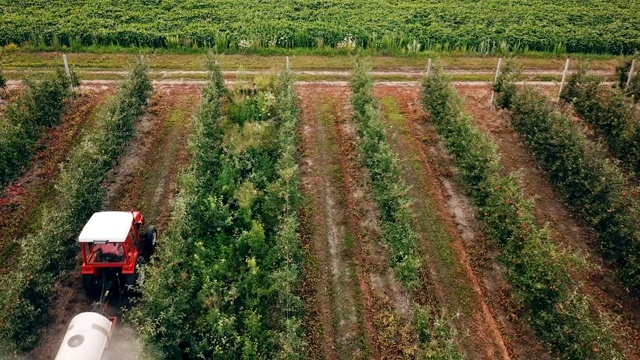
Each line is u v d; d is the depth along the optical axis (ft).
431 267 65.87
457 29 120.26
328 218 72.38
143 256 63.57
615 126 83.15
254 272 59.21
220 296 56.39
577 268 60.80
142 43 113.39
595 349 48.78
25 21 115.65
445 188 78.18
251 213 67.41
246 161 75.41
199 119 79.30
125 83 86.33
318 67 110.01
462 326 58.70
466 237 70.13
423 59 114.52
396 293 62.28
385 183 67.72
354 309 60.44
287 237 61.00
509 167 83.51
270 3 129.08
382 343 56.49
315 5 128.77
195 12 123.03
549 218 74.02
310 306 60.34
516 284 59.26
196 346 51.42
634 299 62.85
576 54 117.19
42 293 55.11
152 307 50.75
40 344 55.42
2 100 94.32
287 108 83.71
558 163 74.49
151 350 48.06
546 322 54.08
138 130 88.58
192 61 110.63
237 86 93.56
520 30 120.06
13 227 68.85
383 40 115.14
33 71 103.86
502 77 90.94
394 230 63.16
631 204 64.44
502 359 55.52
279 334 53.88
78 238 59.41
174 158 82.69
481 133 75.97
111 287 58.54
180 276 55.67
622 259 63.67
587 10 129.90
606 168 69.00
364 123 81.51
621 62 107.04
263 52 113.80
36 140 82.17
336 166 81.82
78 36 112.06
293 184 71.10
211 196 67.36
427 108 90.74
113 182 77.10
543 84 105.70
